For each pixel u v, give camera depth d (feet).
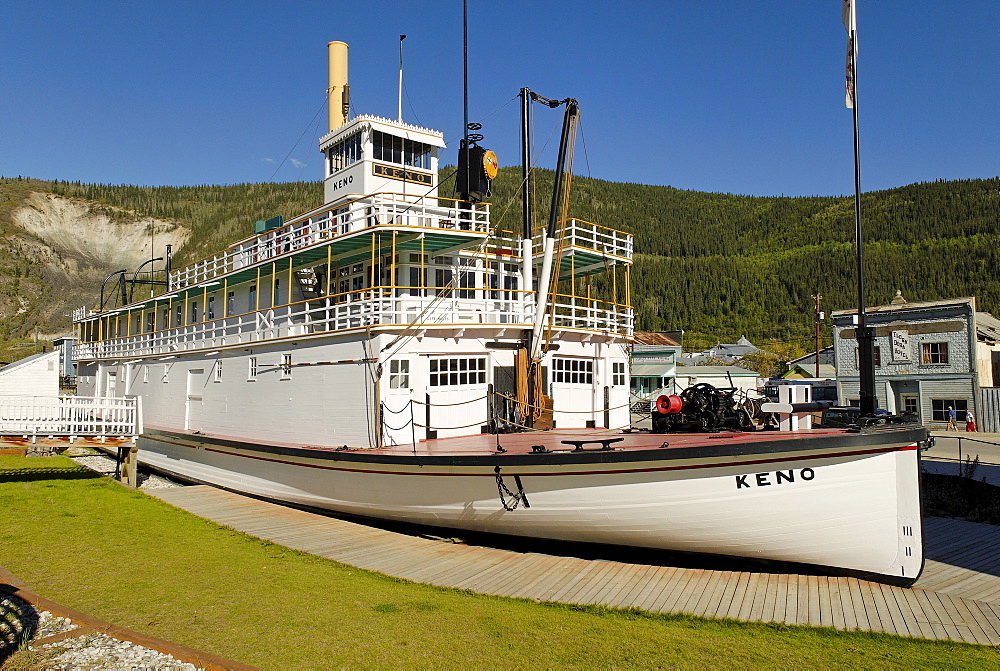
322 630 27.32
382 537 45.65
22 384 138.62
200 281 84.99
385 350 48.70
